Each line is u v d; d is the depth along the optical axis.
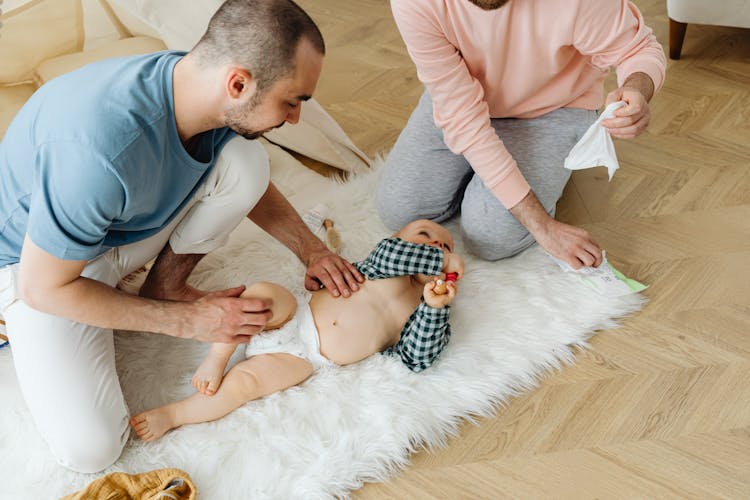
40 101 1.23
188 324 1.32
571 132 1.65
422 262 1.51
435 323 1.44
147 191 1.25
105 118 1.15
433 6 1.44
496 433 1.44
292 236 1.65
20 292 1.23
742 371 1.50
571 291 1.65
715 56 2.35
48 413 1.32
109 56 1.84
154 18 1.77
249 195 1.46
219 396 1.43
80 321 1.27
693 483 1.33
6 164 1.26
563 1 1.41
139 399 1.49
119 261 1.46
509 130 1.68
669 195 1.89
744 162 1.97
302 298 1.61
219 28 1.14
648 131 2.10
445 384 1.49
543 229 1.57
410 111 2.25
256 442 1.40
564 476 1.36
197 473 1.36
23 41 1.77
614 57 1.49
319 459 1.37
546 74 1.55
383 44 2.56
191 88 1.19
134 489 1.31
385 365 1.51
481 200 1.67
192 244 1.52
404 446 1.40
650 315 1.62
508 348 1.55
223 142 1.40
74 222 1.15
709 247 1.75
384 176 1.82
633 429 1.42
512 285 1.67
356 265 1.60
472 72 1.58
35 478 1.36
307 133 2.00
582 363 1.54
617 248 1.77
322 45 1.19
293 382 1.48
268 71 1.14
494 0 1.36
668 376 1.50
